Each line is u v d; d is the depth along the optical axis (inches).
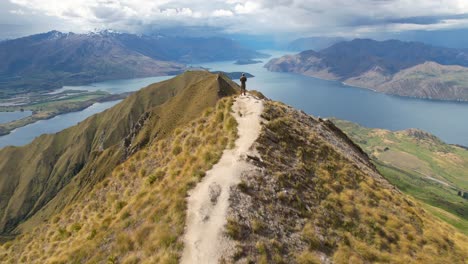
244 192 951.0
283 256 788.0
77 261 949.2
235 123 1390.3
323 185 1147.9
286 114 1710.1
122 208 1209.4
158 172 1262.3
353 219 1038.4
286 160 1195.9
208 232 802.2
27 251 1464.1
